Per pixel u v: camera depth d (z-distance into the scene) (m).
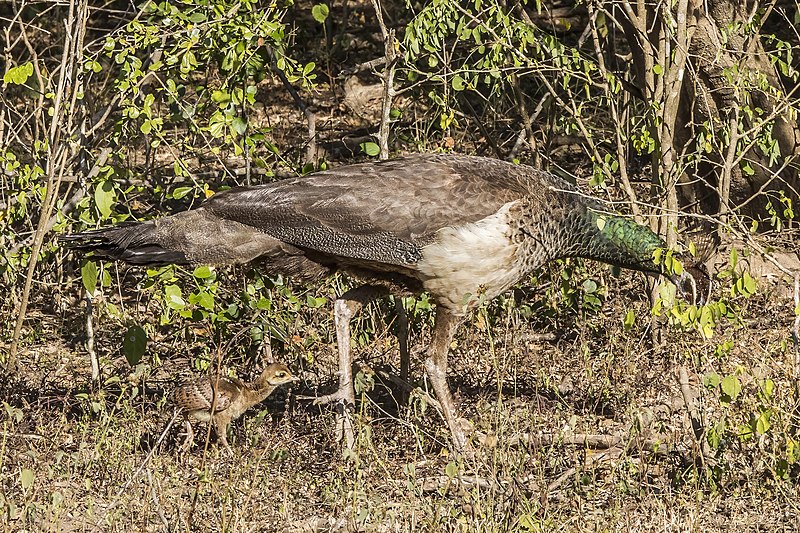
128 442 9.87
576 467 9.44
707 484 9.42
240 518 8.64
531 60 11.78
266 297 11.52
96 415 10.74
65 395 11.24
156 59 12.12
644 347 12.26
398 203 9.75
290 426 10.55
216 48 11.02
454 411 10.16
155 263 10.05
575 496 9.12
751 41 13.45
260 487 9.27
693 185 14.22
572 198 10.41
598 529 8.47
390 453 10.27
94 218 11.45
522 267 10.19
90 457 9.75
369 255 9.89
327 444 10.22
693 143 13.83
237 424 10.73
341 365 10.30
